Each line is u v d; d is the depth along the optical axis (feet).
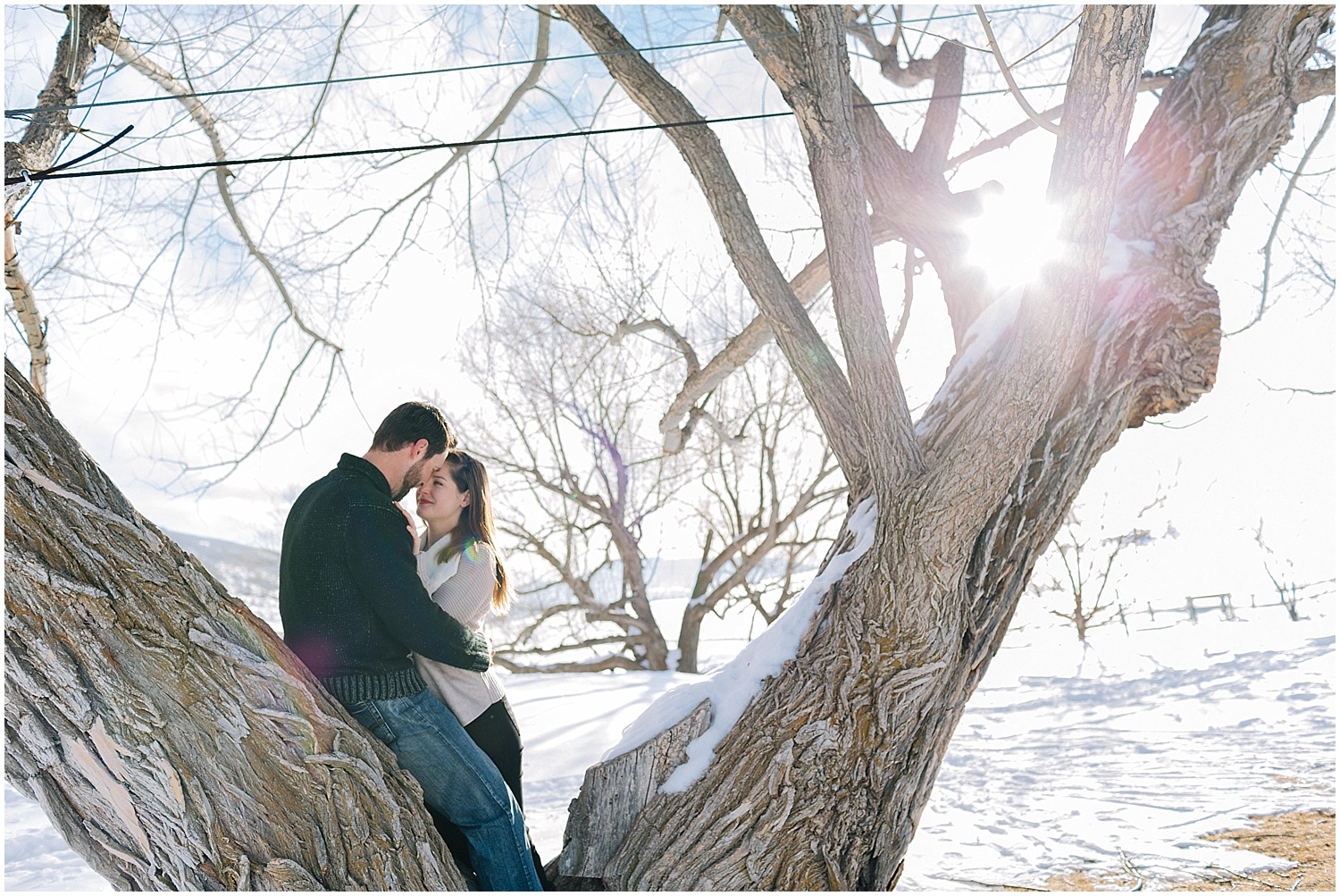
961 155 17.99
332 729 6.57
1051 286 8.50
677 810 8.94
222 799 6.07
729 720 9.57
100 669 5.83
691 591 63.52
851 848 9.02
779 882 8.70
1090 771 27.89
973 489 9.16
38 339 16.39
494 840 8.00
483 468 10.07
